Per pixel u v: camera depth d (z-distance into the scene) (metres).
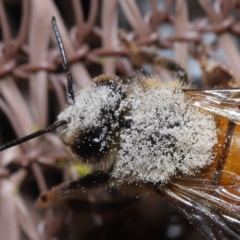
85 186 0.05
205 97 0.05
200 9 0.06
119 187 0.05
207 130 0.05
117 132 0.05
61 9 0.06
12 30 0.06
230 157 0.05
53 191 0.05
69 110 0.05
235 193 0.05
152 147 0.05
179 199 0.05
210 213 0.05
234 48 0.06
